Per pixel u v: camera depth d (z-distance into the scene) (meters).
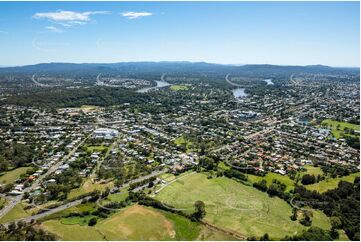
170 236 169.50
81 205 197.38
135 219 182.75
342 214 187.25
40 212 188.38
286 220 184.38
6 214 185.50
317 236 162.75
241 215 188.88
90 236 165.88
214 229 175.12
